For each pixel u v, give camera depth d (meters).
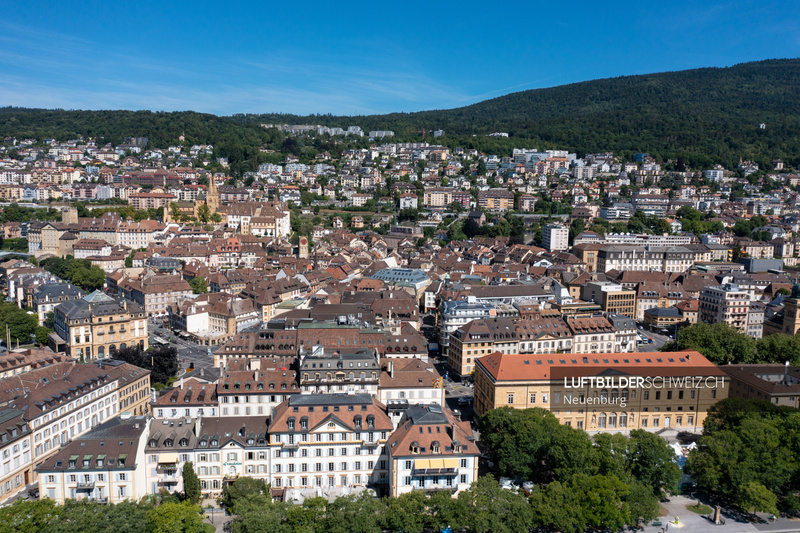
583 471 173.12
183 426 174.00
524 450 181.75
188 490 163.12
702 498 184.25
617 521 156.50
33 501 146.88
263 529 138.75
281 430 172.62
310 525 147.38
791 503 172.62
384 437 177.12
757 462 179.00
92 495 162.00
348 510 148.62
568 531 153.62
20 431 176.00
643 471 176.62
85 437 166.50
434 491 168.38
